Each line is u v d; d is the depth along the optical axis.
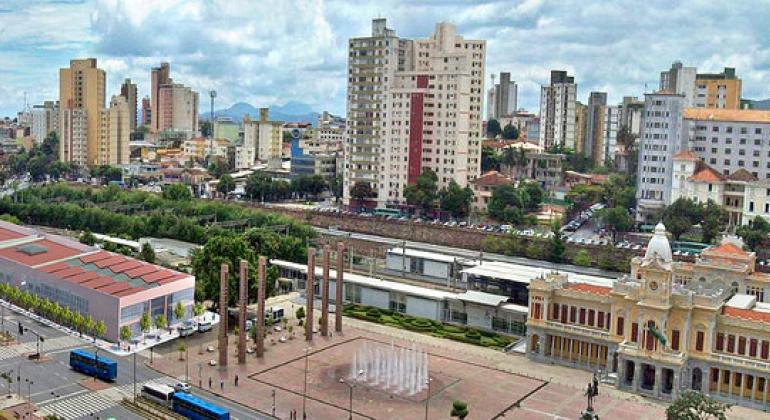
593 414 143.12
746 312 164.62
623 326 171.75
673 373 161.38
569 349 181.88
